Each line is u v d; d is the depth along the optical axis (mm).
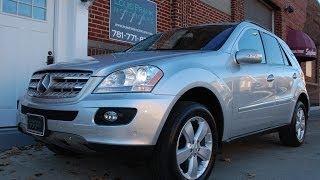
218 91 4465
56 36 7141
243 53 4863
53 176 4562
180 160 3939
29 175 4578
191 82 4066
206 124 4258
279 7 16641
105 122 3633
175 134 3830
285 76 6266
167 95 3799
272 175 4961
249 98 5105
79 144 3803
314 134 9125
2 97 6379
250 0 14602
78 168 4910
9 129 6105
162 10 9688
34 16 6852
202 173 4227
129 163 5148
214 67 4547
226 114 4629
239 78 4895
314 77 21484
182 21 10227
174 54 4410
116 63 3977
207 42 5086
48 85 4102
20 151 5656
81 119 3691
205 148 4254
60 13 7191
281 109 6105
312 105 20719
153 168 3818
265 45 6016
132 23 8641
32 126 4160
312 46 16984
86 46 7410
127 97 3662
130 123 3592
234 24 5516
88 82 3824
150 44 5617
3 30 6422
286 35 17391
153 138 3678
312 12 21234
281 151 6559
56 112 3889
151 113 3662
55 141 4031
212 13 11742
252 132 5348
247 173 4992
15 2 6594
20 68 6633
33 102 4168
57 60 7141
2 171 4715
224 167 5285
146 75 3805
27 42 6742
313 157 6109
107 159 5340
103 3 7918
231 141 4898
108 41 8039
